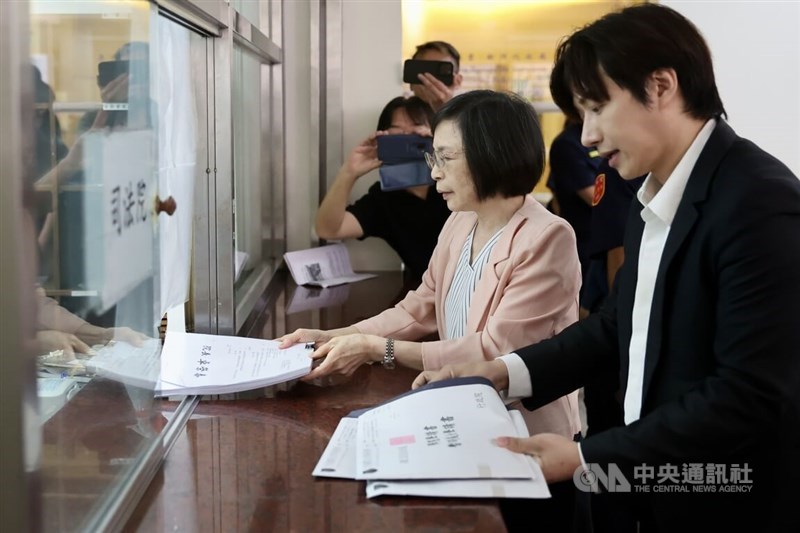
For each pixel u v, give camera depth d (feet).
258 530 3.27
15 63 2.44
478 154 5.22
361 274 9.95
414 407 4.16
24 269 2.53
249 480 3.75
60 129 2.91
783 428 3.76
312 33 9.64
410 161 8.71
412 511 3.39
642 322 4.12
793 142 11.03
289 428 4.47
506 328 5.07
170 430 4.40
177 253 5.18
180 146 5.30
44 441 2.94
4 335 2.55
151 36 3.92
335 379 5.41
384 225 9.64
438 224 9.48
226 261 6.47
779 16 10.73
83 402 3.31
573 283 5.24
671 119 3.73
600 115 3.76
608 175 8.37
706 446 3.59
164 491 3.65
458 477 3.52
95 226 3.22
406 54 11.77
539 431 5.25
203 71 6.14
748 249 3.52
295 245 10.11
